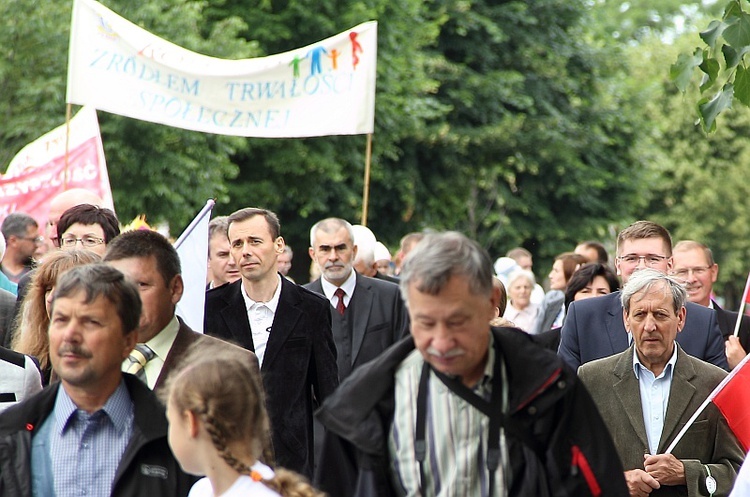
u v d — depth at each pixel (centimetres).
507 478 571
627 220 4666
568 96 4516
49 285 820
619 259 1130
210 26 3372
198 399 557
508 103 4388
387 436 582
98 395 643
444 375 577
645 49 5831
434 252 552
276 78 1455
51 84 2662
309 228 3756
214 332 1056
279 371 1024
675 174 5559
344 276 1315
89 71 1433
